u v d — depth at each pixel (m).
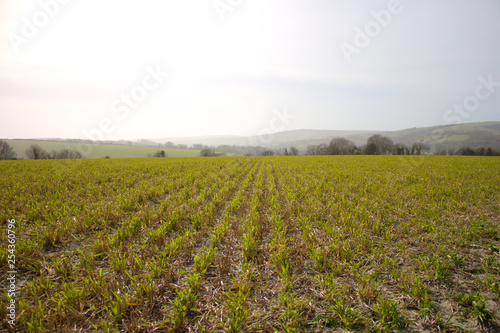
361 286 3.85
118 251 4.75
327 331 3.07
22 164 24.80
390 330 3.02
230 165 25.48
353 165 23.47
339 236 5.48
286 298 3.52
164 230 6.04
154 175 17.00
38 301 3.34
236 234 6.01
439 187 10.91
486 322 3.13
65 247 5.39
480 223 6.07
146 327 3.11
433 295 3.67
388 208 7.96
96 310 3.35
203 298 3.75
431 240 5.48
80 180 13.73
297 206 7.98
